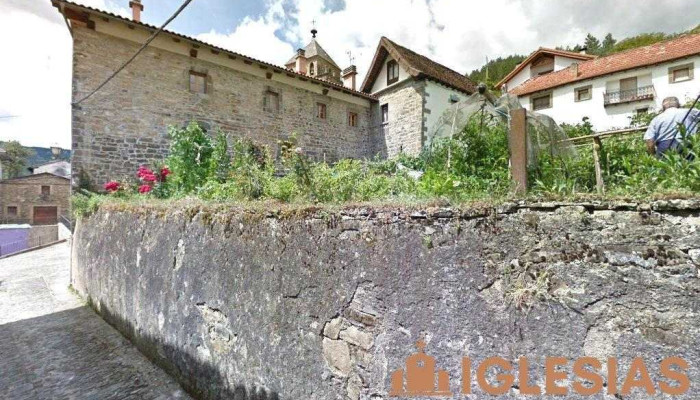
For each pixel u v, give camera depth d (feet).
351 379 5.91
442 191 6.95
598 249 3.76
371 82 49.85
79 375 11.17
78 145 24.93
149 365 11.66
